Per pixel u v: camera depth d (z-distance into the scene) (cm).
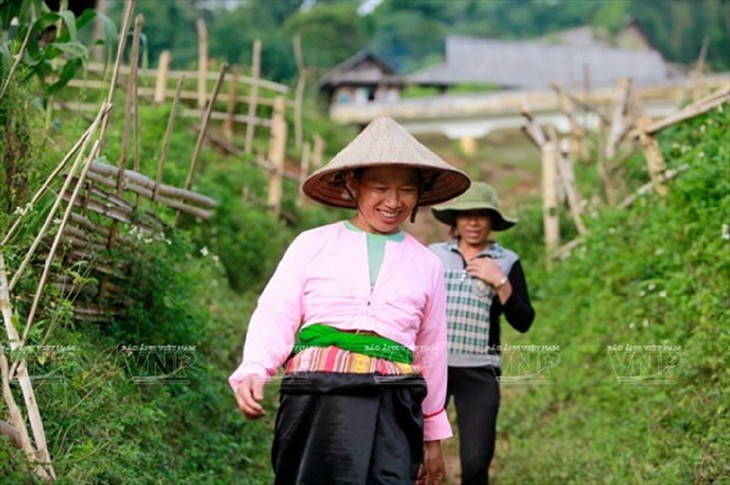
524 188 2775
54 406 629
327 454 550
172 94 2425
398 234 599
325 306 570
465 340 832
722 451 791
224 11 7488
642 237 1192
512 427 1131
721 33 8225
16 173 743
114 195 804
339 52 7638
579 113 3000
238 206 1623
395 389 567
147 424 727
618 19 8694
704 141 1123
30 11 886
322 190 633
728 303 941
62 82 868
